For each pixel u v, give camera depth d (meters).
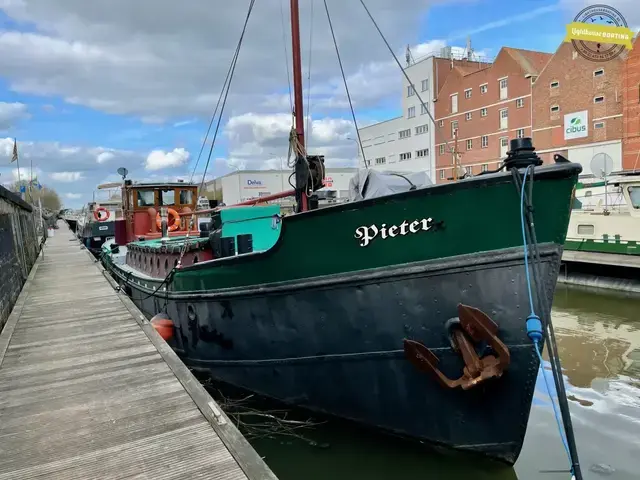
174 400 3.82
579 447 4.74
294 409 5.16
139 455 2.97
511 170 3.73
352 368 4.62
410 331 4.22
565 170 3.64
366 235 4.29
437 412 4.30
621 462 4.43
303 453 4.76
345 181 51.62
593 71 32.69
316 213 4.49
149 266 8.54
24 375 4.50
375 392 4.55
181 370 4.48
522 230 3.73
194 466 2.83
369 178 4.94
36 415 3.61
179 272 6.28
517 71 39.00
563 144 35.06
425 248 4.08
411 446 4.57
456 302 4.01
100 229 21.45
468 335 3.96
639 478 4.16
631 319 10.49
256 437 5.01
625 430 5.10
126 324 6.47
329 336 4.67
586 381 6.72
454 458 4.39
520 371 3.96
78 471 2.82
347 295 4.47
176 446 3.07
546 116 36.31
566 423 3.43
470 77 43.62
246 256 5.12
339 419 4.88
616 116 31.50
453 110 45.72
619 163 31.38
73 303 8.07
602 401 5.96
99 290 9.43
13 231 9.13
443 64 47.75
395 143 53.56
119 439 3.19
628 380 6.73
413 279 4.14
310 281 4.67
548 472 4.29
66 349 5.34
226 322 5.55
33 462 2.93
